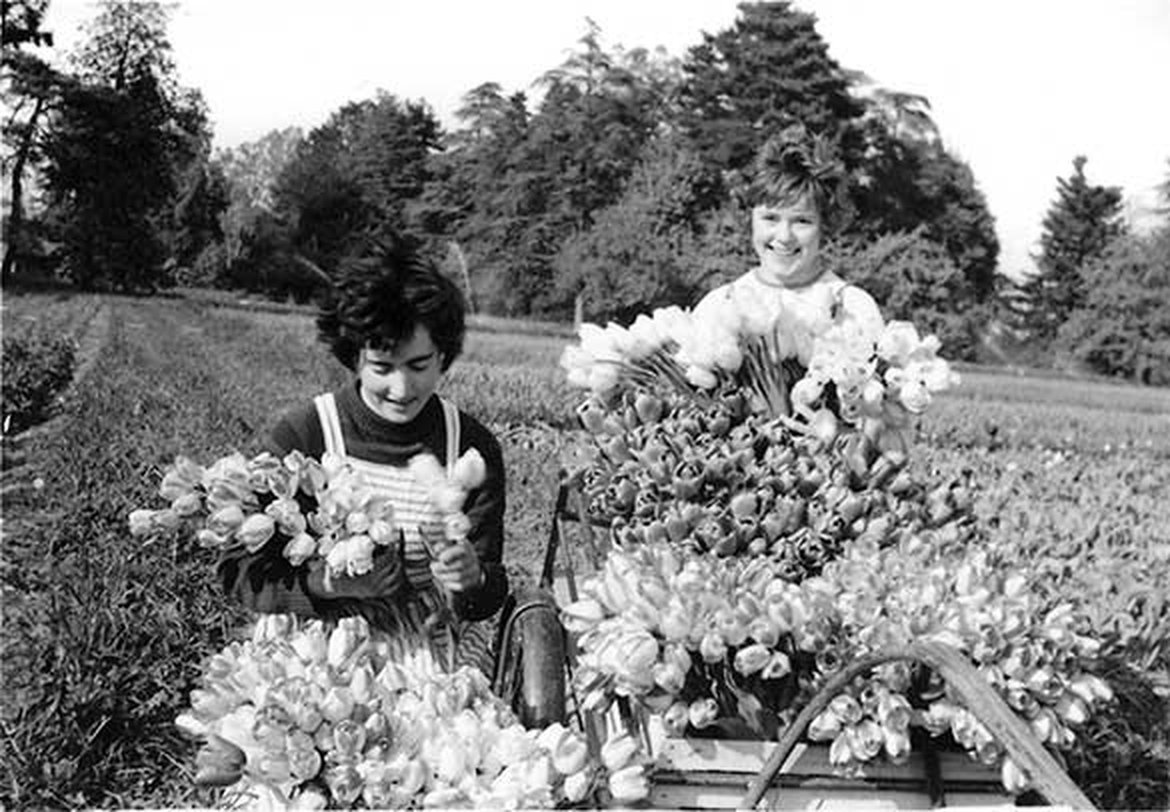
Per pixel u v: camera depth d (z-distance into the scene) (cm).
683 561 351
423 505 346
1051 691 316
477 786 286
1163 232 2678
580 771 288
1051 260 2656
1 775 450
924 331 2297
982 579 330
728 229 2116
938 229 2397
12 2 3322
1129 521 967
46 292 3094
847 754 309
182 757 473
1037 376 2516
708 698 325
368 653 317
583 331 407
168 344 2061
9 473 961
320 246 2238
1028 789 307
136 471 855
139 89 3331
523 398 1598
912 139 2267
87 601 557
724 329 390
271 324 2541
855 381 380
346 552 316
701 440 384
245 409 1288
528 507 919
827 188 443
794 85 2114
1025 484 1176
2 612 607
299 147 2341
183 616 568
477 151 2203
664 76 2219
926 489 381
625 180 2205
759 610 322
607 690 330
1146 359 2616
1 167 3403
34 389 1360
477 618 347
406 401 339
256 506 324
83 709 479
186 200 3291
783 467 375
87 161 3378
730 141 2139
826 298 398
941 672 243
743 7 2116
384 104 2188
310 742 285
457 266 2177
